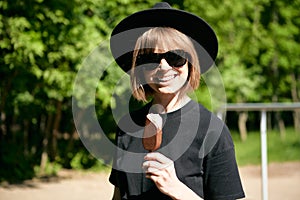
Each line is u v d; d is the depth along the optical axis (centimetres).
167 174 177
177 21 192
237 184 182
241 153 1014
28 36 650
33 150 862
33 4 659
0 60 688
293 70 1166
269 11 1110
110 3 738
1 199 628
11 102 822
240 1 989
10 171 786
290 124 1331
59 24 693
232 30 994
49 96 767
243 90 1014
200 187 181
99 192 688
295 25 1141
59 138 911
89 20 721
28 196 650
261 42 1066
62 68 711
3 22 653
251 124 1259
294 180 784
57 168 838
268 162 953
